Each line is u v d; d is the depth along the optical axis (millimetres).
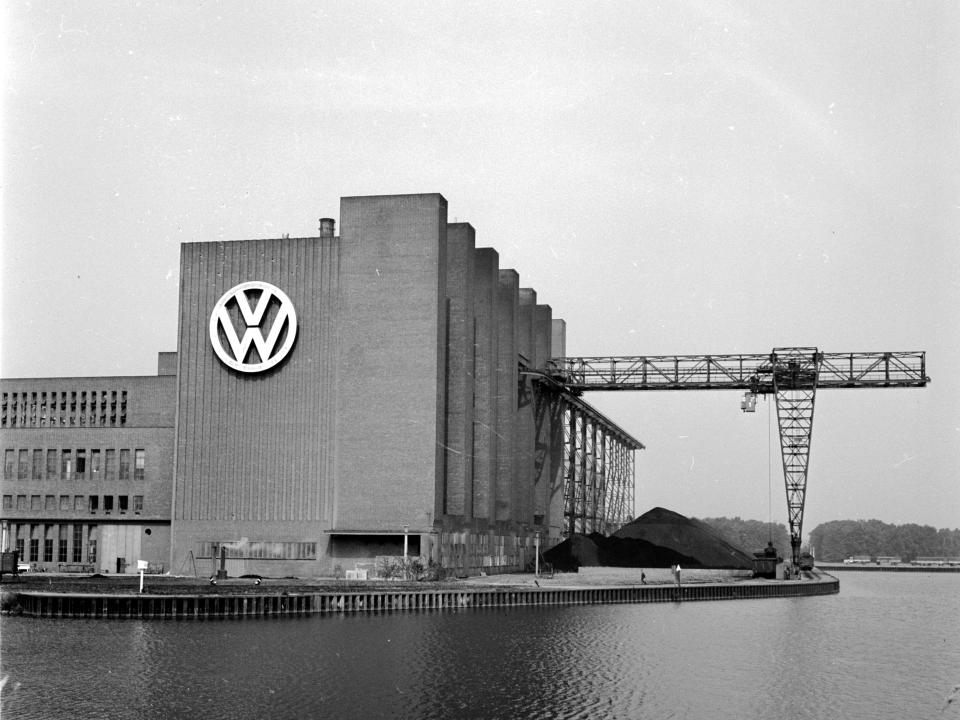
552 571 133750
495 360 138625
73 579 108500
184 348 121312
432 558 113750
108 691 56469
